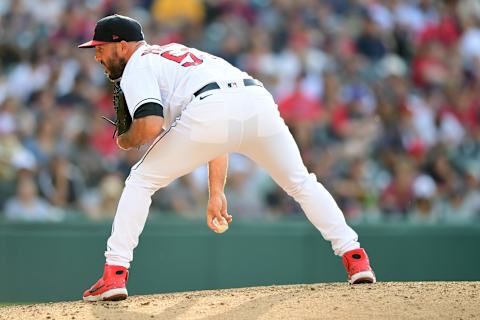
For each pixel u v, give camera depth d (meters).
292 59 39.31
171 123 15.10
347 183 33.53
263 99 15.07
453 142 39.00
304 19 41.72
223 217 16.33
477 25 45.44
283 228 29.16
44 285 28.11
